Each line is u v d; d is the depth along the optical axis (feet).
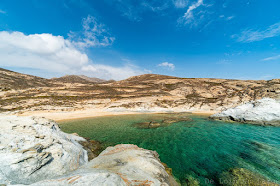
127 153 37.40
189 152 51.16
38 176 25.30
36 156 26.96
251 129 83.71
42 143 31.86
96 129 86.69
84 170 24.82
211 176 35.45
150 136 71.72
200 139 65.82
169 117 129.90
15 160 24.76
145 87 256.52
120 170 26.04
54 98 170.60
